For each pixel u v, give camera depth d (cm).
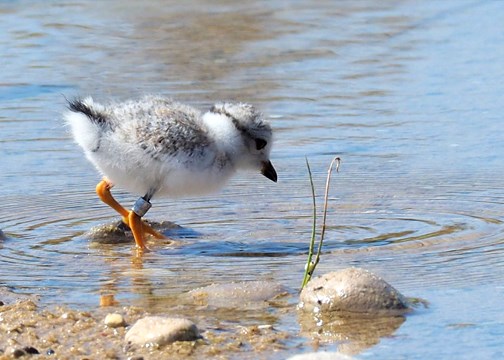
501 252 1015
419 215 1175
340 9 2634
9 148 1497
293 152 1483
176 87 1878
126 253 1062
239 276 964
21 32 2348
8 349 765
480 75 1938
